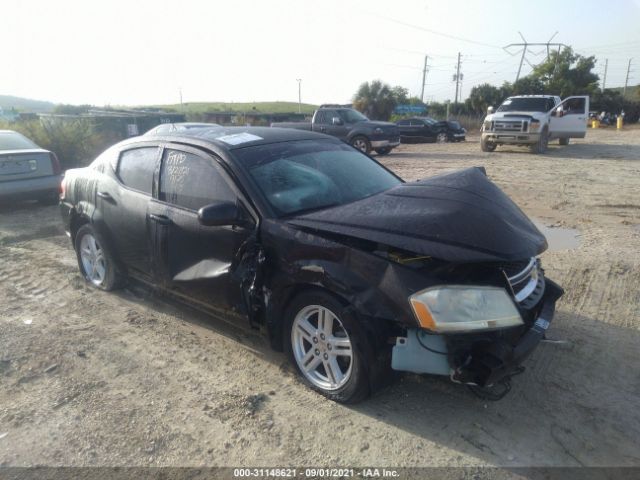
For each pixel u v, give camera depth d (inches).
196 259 158.6
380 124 719.1
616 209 339.6
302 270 129.0
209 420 127.5
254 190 145.8
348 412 129.1
